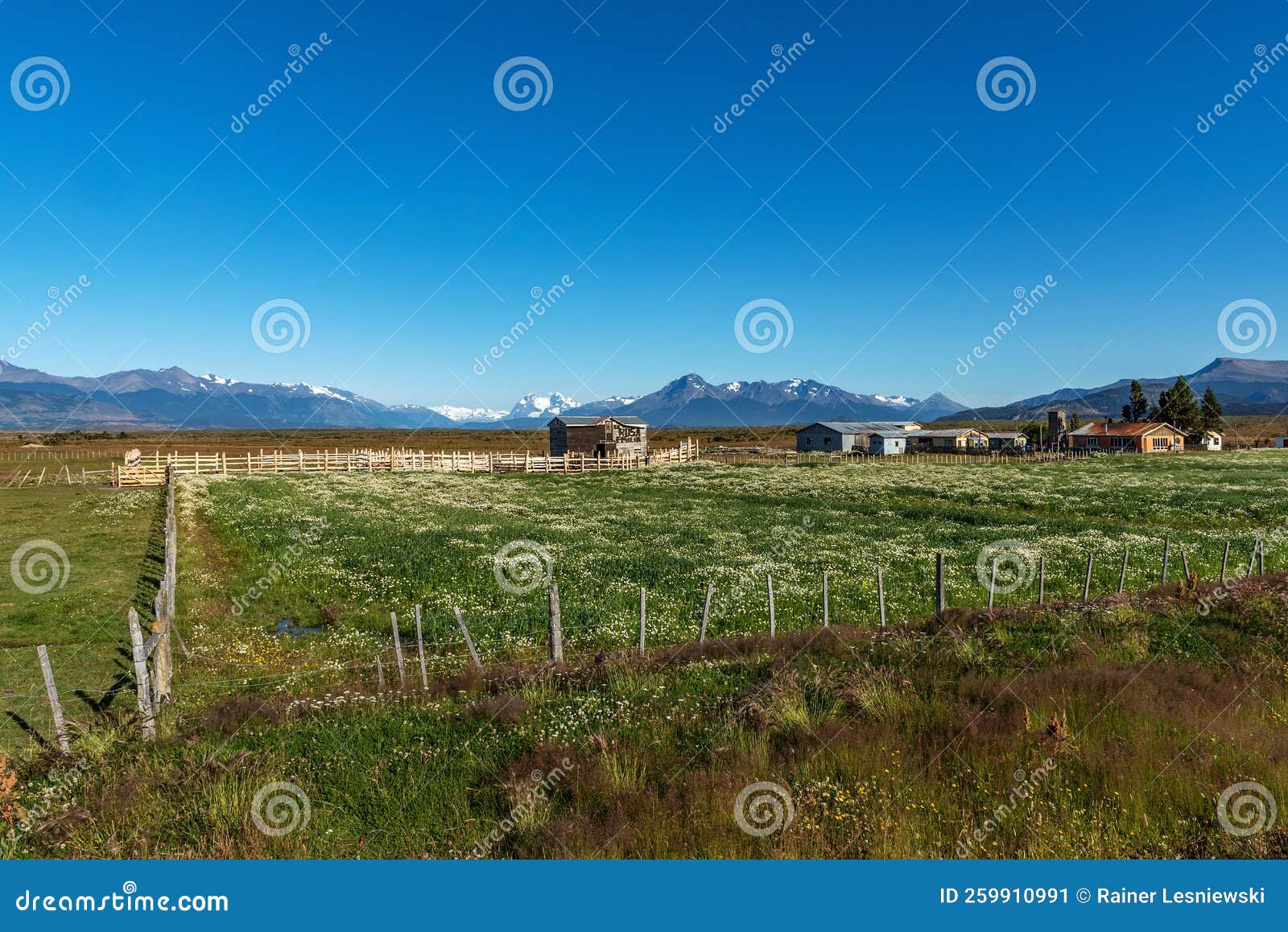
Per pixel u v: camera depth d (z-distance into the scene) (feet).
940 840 26.81
